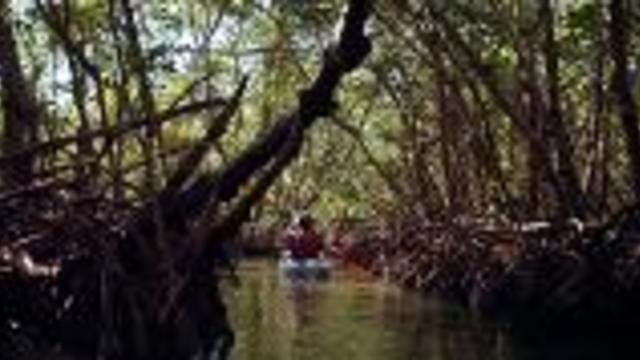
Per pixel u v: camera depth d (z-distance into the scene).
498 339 23.64
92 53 26.33
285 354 20.70
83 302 17.47
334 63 17.73
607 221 24.03
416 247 38.09
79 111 24.19
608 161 29.00
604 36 26.20
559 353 21.50
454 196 39.56
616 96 24.50
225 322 19.92
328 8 25.58
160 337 17.69
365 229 51.00
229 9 29.88
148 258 17.80
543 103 27.58
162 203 18.38
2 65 21.14
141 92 22.91
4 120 21.11
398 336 23.84
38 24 26.14
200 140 19.03
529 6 27.66
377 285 39.53
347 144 58.22
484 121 33.00
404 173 50.03
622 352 21.67
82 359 17.41
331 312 28.86
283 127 18.34
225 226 18.47
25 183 17.70
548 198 30.12
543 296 25.62
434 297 34.50
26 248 17.09
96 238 17.56
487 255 30.16
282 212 63.28
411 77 39.25
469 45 28.50
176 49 24.88
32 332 17.20
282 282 40.28
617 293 23.78
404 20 29.92
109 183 18.81
